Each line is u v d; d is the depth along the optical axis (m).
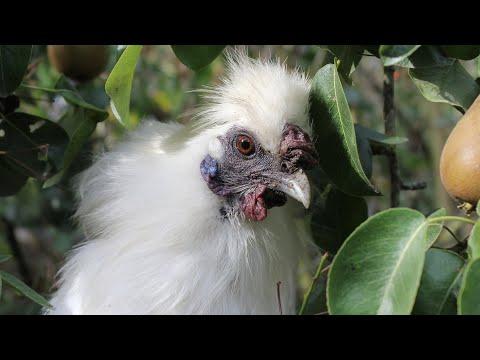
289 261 0.63
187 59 0.58
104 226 0.62
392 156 0.64
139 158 0.62
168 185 0.61
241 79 0.61
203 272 0.61
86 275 0.62
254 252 0.61
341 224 0.62
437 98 0.56
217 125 0.61
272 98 0.59
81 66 0.69
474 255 0.47
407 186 0.67
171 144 0.62
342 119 0.54
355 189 0.55
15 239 0.85
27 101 0.77
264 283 0.62
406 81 1.03
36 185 0.83
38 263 0.92
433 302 0.49
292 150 0.59
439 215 0.50
